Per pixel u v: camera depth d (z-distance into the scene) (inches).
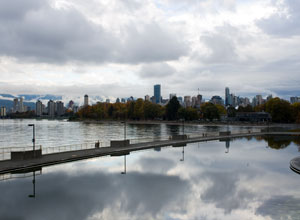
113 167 1551.4
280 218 883.4
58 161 1628.9
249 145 2628.0
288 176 1403.8
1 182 1221.7
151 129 6003.9
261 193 1124.5
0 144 3417.8
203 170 1524.4
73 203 975.0
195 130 5487.2
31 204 956.6
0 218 840.3
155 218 868.0
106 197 1043.9
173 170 1513.3
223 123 7076.8
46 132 5418.3
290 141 2982.3
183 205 981.2
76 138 4106.8
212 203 1010.1
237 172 1487.5
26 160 1576.0
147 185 1214.9
